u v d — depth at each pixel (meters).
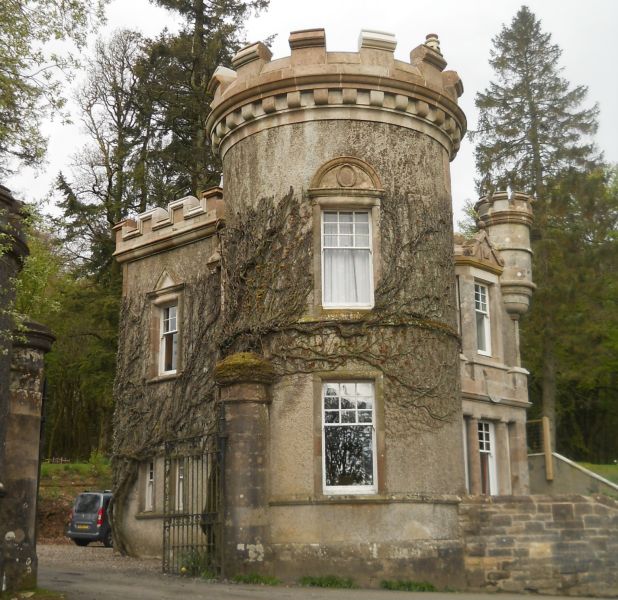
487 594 13.80
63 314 35.00
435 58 16.31
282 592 12.18
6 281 11.20
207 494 14.80
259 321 15.14
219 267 18.50
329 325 14.70
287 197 15.32
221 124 16.66
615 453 39.88
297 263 15.06
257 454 14.27
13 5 10.56
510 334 22.08
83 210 34.31
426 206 15.72
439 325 15.34
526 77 39.56
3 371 10.94
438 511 14.50
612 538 15.20
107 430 37.72
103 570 15.55
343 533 13.86
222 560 13.89
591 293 30.55
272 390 14.74
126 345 21.58
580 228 32.53
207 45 34.19
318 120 15.44
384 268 15.07
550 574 14.85
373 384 14.66
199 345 19.09
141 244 21.42
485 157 38.56
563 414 38.00
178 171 34.94
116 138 35.69
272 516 14.19
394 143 15.59
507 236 22.33
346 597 11.72
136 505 20.11
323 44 15.49
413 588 13.63
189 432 18.80
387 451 14.31
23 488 11.48
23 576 11.20
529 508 15.09
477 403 19.95
